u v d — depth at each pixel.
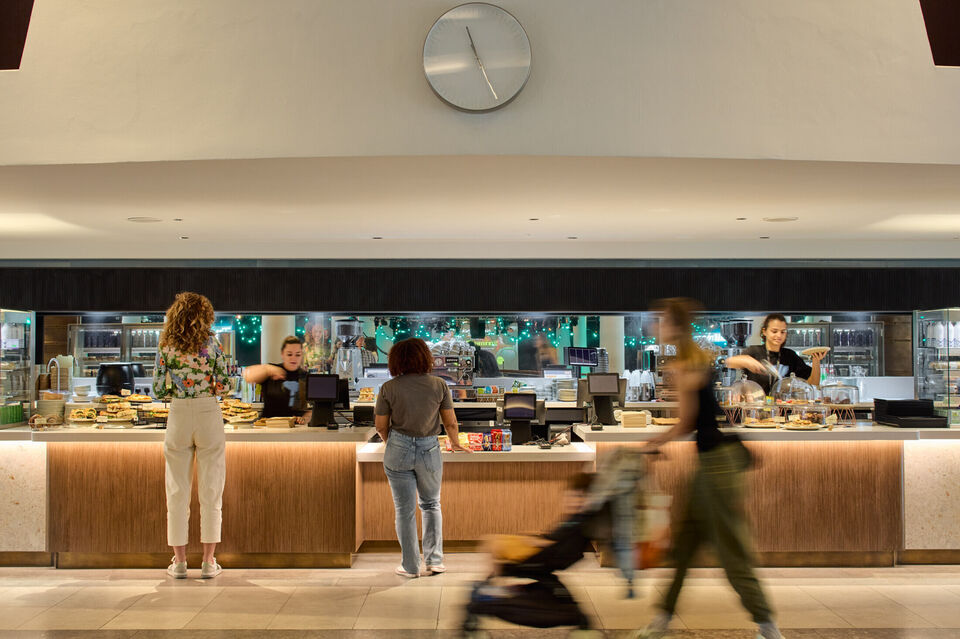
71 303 8.61
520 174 4.70
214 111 4.31
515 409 6.04
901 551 5.73
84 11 4.38
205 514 5.27
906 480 5.70
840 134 4.38
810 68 4.37
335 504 5.58
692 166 4.50
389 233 7.40
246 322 8.95
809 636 4.25
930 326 6.02
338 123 4.27
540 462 5.82
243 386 8.91
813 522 5.64
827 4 4.39
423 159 4.33
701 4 4.34
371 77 4.27
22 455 5.67
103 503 5.62
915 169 4.55
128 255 8.55
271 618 4.52
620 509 3.52
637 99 4.29
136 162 4.35
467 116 4.25
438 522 5.34
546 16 4.27
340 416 6.16
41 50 4.39
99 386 8.48
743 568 3.80
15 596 4.97
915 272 8.57
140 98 4.34
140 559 5.63
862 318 8.90
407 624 4.41
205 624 4.43
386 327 8.97
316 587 5.12
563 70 4.27
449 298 8.52
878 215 6.21
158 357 5.21
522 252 8.47
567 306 8.51
